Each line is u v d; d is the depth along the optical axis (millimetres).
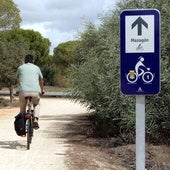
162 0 18562
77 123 26031
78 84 22469
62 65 72812
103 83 18625
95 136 20547
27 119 16438
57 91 65438
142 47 7449
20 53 44750
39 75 17188
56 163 13883
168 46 17766
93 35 24281
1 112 35062
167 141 17969
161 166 15383
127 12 7465
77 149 16734
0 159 14422
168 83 17016
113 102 18125
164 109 17531
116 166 14555
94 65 20438
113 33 19859
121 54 7508
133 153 16016
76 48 25594
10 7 57812
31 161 14125
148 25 7418
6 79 44375
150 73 7441
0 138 19188
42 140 18844
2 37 53469
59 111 35781
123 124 18891
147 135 18094
